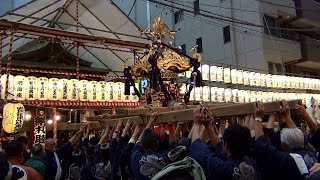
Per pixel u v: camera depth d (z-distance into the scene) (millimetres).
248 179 2938
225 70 13539
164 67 7691
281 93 15531
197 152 3285
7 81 8969
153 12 25125
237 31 20781
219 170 2977
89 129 6113
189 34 24453
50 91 10430
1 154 3475
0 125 9062
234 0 21141
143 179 3705
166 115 4695
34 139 10062
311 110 5789
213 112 4273
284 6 19109
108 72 14492
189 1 24406
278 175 3186
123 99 11922
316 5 22906
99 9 11742
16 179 3574
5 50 12141
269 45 19500
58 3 10906
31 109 10680
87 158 5555
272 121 3896
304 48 21688
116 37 13156
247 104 3832
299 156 3199
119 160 4555
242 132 3045
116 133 5094
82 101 11148
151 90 7871
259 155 3273
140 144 4086
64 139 10562
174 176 2582
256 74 14391
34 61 13148
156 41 7949
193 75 8164
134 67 8484
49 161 5270
